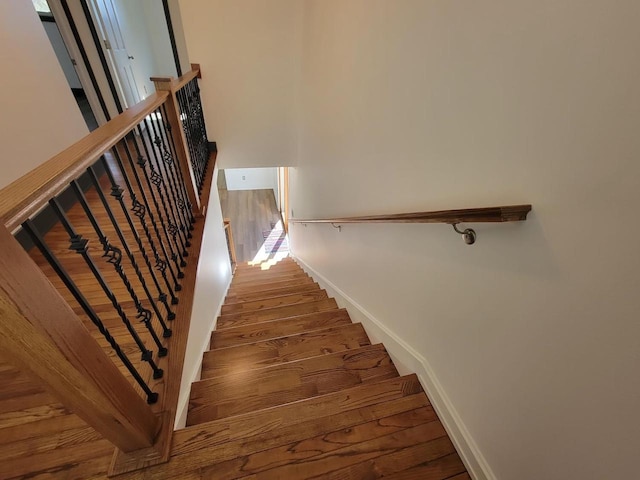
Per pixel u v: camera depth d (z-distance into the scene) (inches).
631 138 19.2
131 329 39.5
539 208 26.5
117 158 41.2
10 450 37.4
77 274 65.4
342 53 72.8
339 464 40.3
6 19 65.6
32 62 72.5
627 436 22.5
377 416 45.9
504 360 33.2
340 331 71.9
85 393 27.5
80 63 112.9
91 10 111.4
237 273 167.3
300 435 42.8
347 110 73.4
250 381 54.8
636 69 18.4
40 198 23.6
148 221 83.1
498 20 28.1
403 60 45.8
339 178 85.6
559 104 23.5
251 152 144.6
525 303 29.5
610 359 22.6
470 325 38.2
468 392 40.2
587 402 25.0
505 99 28.5
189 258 69.9
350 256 82.5
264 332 76.6
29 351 22.7
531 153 26.5
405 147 48.2
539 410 29.7
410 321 53.6
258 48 119.8
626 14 18.5
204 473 38.0
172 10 126.1
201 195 98.5
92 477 36.2
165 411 42.2
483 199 32.9
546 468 30.1
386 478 39.4
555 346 27.0
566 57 22.5
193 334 59.3
